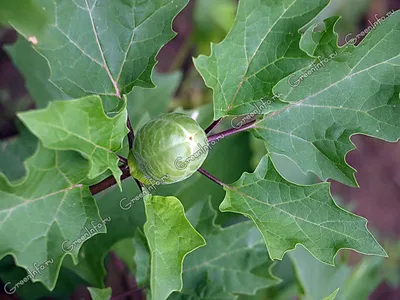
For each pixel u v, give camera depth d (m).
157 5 0.27
